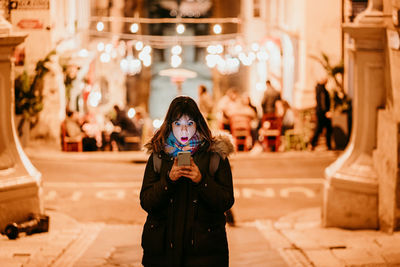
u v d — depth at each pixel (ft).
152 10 164.96
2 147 31.81
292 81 78.89
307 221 37.70
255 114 70.13
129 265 25.86
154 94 136.98
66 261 26.32
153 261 16.02
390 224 31.42
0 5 32.53
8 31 31.12
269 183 50.11
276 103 69.51
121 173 53.72
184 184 15.78
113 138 67.41
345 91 70.85
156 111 130.93
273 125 67.77
